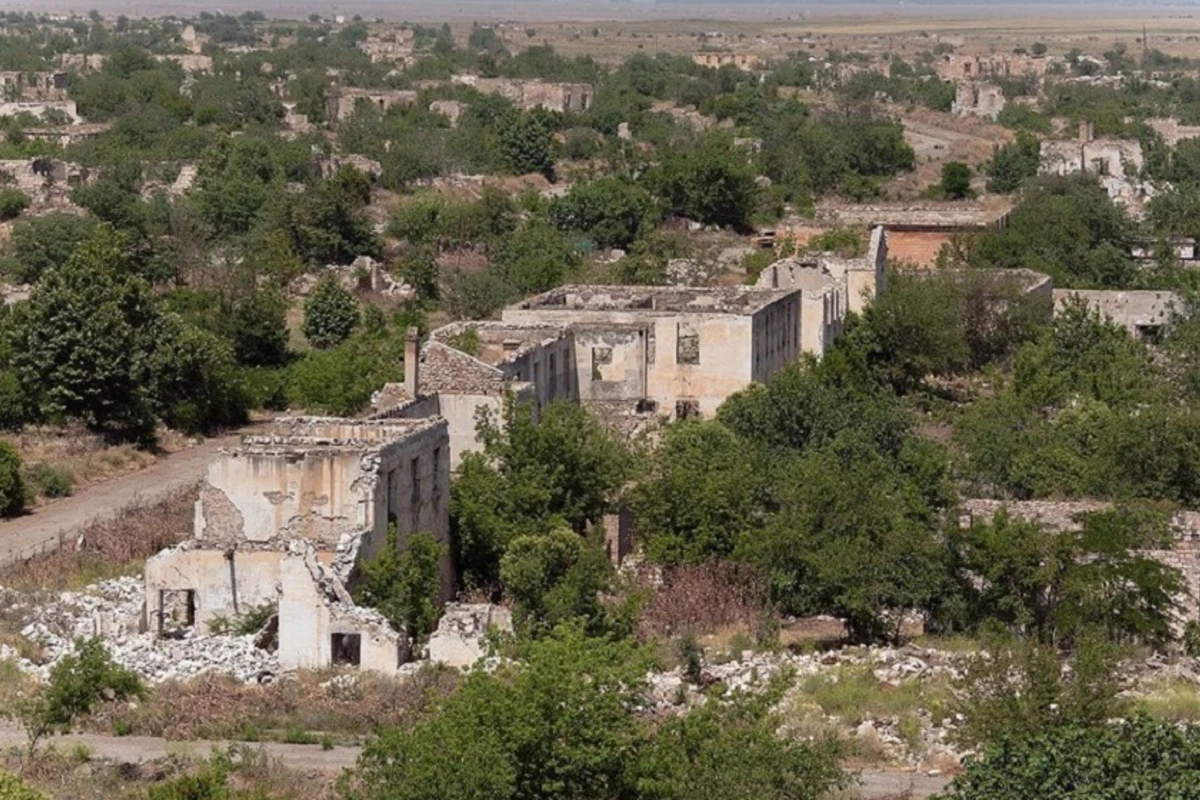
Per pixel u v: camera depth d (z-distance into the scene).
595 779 55.25
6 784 55.09
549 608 74.00
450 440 93.00
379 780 56.12
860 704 66.88
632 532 87.31
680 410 115.31
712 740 55.81
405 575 73.88
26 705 67.56
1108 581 76.00
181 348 120.75
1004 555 77.25
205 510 76.31
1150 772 54.06
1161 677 70.94
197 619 75.88
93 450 113.88
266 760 62.53
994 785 54.50
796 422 103.12
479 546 83.50
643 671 58.34
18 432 115.94
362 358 127.19
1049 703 61.91
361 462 75.69
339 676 70.06
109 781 61.06
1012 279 140.00
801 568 78.62
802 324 129.00
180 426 121.00
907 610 78.50
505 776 53.97
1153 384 118.06
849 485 80.56
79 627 76.12
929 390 129.50
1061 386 113.94
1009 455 97.81
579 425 89.00
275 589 75.44
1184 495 93.94
